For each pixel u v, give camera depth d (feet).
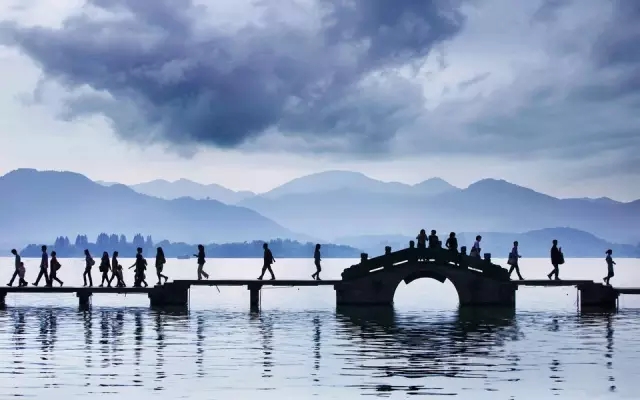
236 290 313.32
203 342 135.13
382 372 107.96
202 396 94.43
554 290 316.40
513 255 196.44
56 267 201.16
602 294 199.41
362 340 137.18
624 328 154.20
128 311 192.95
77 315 182.09
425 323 163.22
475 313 184.55
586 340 136.67
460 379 103.30
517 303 227.61
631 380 102.83
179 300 201.67
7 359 118.32
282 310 198.18
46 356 120.98
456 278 194.08
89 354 122.72
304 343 133.69
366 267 196.03
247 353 123.44
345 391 96.78
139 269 205.05
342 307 196.34
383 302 196.03
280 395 94.84
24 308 201.46
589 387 98.84
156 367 111.86
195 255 202.39
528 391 96.68
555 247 198.29
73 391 96.89
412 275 198.39
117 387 99.09
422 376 105.09
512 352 123.95
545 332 147.33
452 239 195.62
